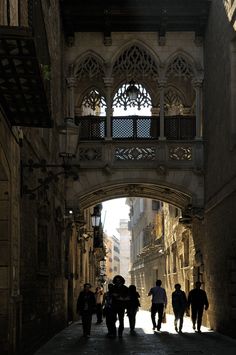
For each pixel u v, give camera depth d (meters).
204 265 23.86
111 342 17.72
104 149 23.83
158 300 22.12
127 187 25.97
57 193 20.75
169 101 26.39
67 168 14.72
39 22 10.10
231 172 18.38
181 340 18.25
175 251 34.97
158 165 23.52
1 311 11.55
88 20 23.70
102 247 47.69
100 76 25.16
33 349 14.53
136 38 24.06
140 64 24.14
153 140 23.84
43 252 17.08
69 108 23.92
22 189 13.35
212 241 21.94
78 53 24.12
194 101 25.73
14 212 12.25
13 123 11.79
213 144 21.64
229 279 18.69
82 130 24.05
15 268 12.37
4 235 11.78
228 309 18.91
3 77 9.24
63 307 22.89
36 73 9.09
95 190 23.80
